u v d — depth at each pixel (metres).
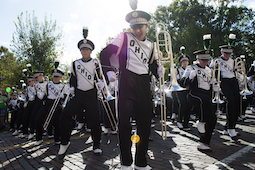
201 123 3.82
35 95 6.57
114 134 6.13
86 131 7.21
